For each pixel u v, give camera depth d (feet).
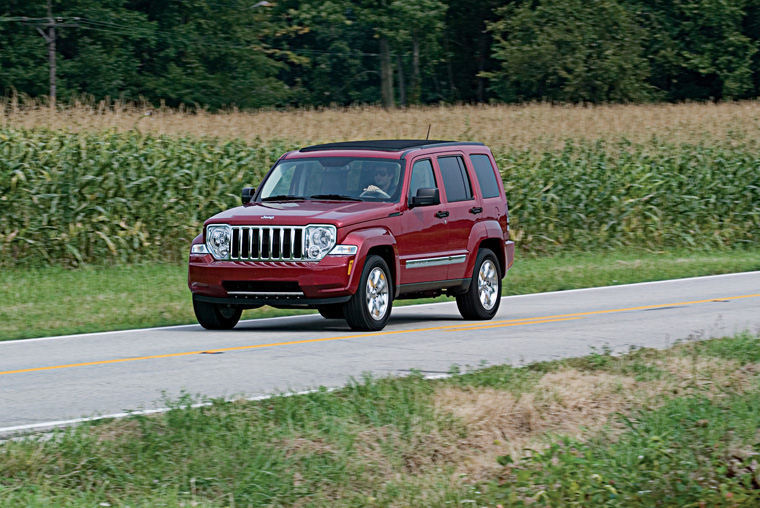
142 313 73.36
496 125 182.91
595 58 331.36
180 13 331.16
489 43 381.81
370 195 66.69
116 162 108.06
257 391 44.27
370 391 40.91
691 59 346.95
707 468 33.50
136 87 309.22
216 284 63.36
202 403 39.52
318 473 32.30
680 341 55.72
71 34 301.43
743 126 195.83
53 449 32.68
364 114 198.08
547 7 334.65
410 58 408.67
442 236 68.95
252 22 348.79
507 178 126.21
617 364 48.01
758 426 38.58
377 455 34.58
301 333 64.03
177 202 110.11
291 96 387.96
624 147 152.56
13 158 104.32
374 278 63.98
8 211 102.27
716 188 136.26
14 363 52.65
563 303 81.61
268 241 62.75
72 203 104.01
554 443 35.35
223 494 30.60
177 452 33.12
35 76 282.77
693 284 95.25
